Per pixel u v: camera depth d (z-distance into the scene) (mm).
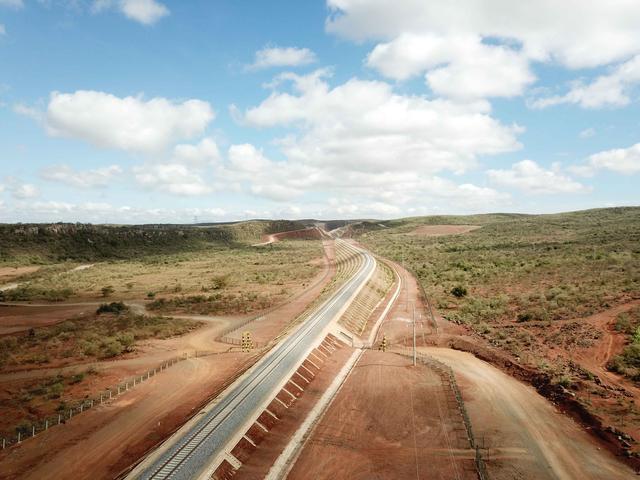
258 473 31172
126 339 64062
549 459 31984
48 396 44500
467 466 31359
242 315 85312
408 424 38094
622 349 51500
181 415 39750
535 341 58156
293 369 49500
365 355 59562
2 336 70312
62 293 106125
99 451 33562
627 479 29281
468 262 128750
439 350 60312
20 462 32125
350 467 31719
